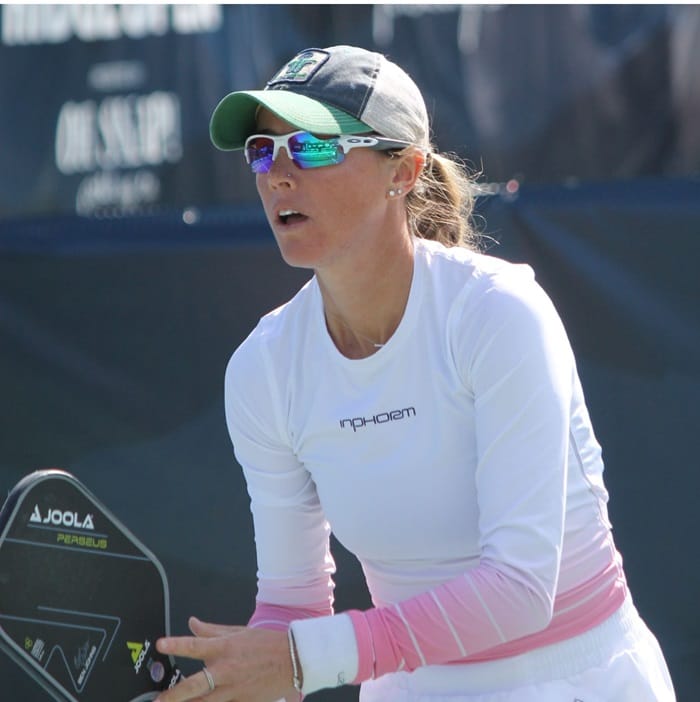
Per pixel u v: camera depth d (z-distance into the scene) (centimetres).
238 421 801
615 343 1227
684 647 1215
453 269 727
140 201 1625
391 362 723
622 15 1565
